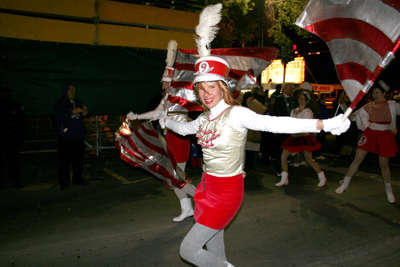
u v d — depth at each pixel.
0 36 5.90
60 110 5.59
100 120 8.21
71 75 6.51
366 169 7.29
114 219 4.32
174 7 7.74
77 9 6.48
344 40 2.00
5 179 6.45
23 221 4.27
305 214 4.43
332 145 11.11
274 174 6.85
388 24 1.79
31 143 8.87
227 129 2.15
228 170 2.17
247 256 3.26
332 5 2.00
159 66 7.39
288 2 11.08
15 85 6.05
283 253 3.31
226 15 11.63
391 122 4.68
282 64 13.03
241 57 3.49
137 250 3.42
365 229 3.90
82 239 3.70
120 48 6.95
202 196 2.27
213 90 2.20
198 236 2.13
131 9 6.99
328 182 6.14
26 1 6.04
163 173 4.05
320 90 17.00
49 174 6.91
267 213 4.48
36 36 6.19
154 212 4.58
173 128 2.71
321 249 3.39
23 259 3.23
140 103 7.30
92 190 5.70
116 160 8.05
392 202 4.81
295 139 5.65
